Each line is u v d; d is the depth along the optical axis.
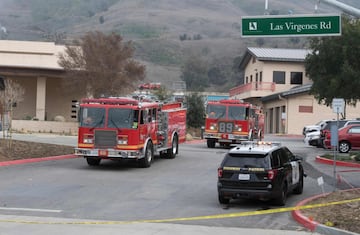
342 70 45.03
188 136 50.62
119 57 52.31
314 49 47.94
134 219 14.38
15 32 126.44
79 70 51.66
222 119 39.41
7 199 16.98
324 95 47.16
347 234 12.09
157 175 23.36
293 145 45.41
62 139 41.94
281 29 16.66
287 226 13.57
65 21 194.00
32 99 59.31
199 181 21.70
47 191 18.59
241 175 16.00
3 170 23.42
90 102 25.20
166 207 16.23
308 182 21.66
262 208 16.19
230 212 15.51
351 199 16.53
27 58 57.91
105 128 24.70
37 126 51.72
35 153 28.70
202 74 128.00
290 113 68.19
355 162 27.89
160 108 28.69
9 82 44.78
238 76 129.88
